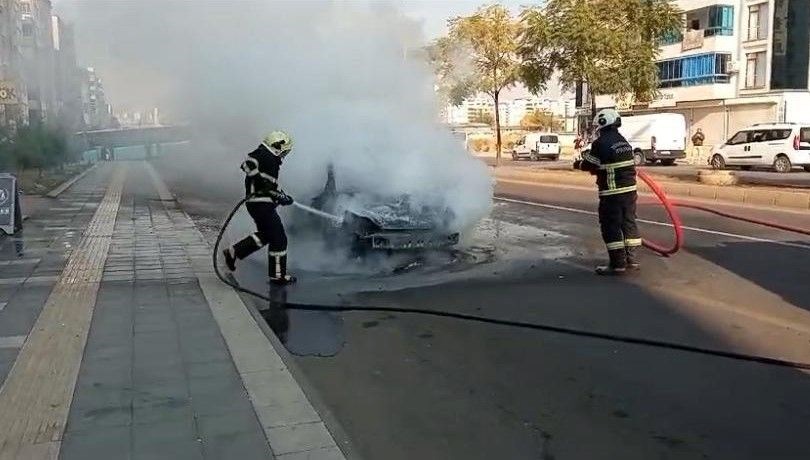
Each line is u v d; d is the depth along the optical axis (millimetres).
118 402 3961
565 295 6863
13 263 8250
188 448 3393
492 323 5891
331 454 3348
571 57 23312
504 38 19047
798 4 39062
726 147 27953
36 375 4406
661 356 5035
